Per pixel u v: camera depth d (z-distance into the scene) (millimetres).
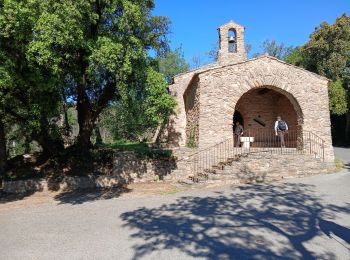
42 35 10398
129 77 14547
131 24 13078
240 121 23922
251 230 7754
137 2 13930
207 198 11531
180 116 22156
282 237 7211
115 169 15961
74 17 11078
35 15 10641
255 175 14406
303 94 17781
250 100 22453
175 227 8211
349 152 24703
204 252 6484
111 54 11727
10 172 16844
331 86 28766
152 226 8383
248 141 19312
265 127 22453
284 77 17688
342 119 34156
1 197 14180
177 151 17062
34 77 11352
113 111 32156
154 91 13930
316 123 17719
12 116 15367
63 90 15516
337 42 30266
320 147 17562
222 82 17109
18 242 7570
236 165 14242
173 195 12547
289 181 13961
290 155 15016
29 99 12859
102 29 13617
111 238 7539
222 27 23250
